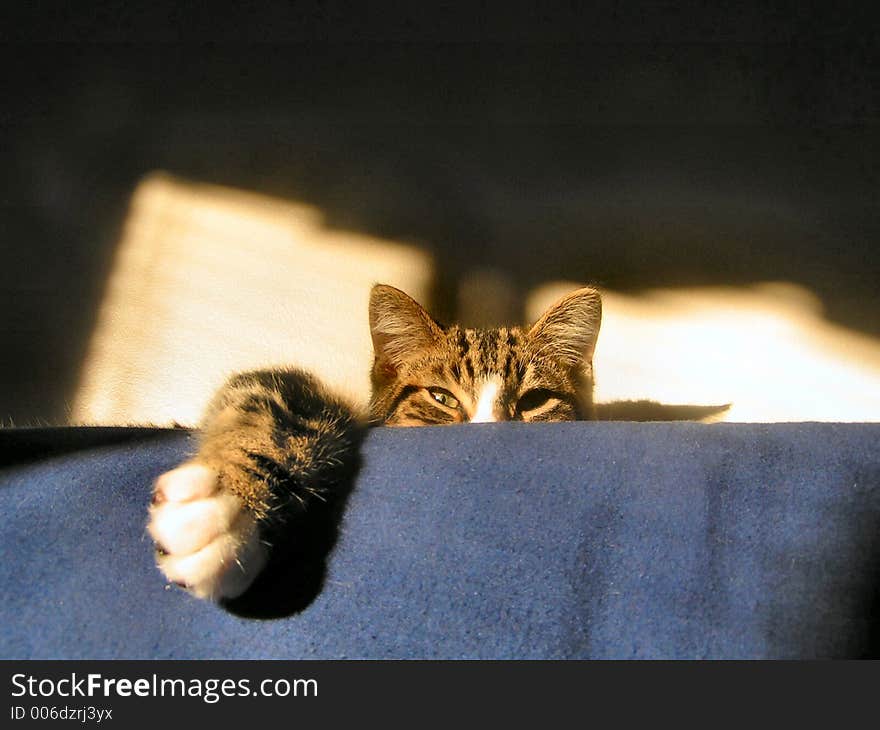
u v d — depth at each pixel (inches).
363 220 25.0
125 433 15.6
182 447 15.2
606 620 13.4
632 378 24.1
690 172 24.9
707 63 25.1
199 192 25.2
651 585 13.5
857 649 13.1
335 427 15.0
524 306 24.7
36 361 24.3
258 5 25.5
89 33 25.5
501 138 25.1
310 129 25.3
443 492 14.2
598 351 24.2
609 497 14.1
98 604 13.4
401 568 13.6
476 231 24.9
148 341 24.4
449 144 25.1
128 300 24.6
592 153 25.0
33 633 13.2
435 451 14.9
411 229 24.9
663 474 14.2
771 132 24.9
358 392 21.9
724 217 24.7
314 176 25.1
